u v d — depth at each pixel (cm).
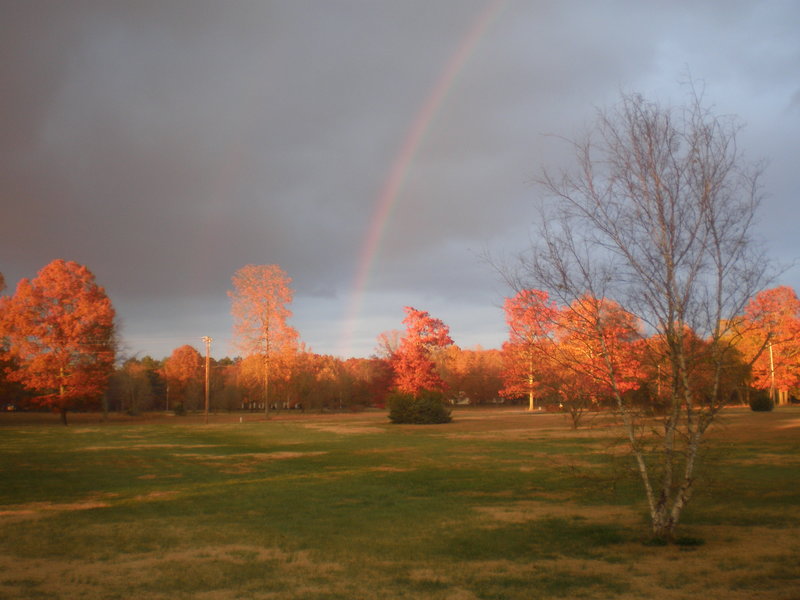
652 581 785
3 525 1179
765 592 734
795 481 1548
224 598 739
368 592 760
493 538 1048
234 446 3061
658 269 945
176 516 1266
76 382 5528
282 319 6378
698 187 939
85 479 1864
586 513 1258
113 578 823
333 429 4388
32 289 5575
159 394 10125
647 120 995
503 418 5356
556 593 746
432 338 5606
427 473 1920
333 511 1311
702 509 1242
